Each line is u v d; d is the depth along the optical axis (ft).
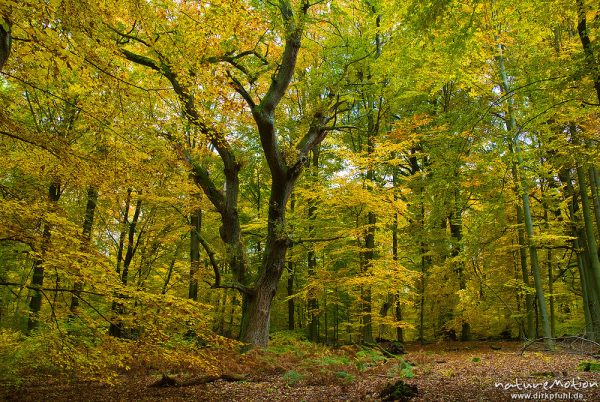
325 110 45.27
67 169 20.65
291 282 63.36
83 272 16.24
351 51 45.42
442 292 57.88
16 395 24.79
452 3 19.97
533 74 29.50
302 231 50.03
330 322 77.00
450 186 29.09
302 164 41.14
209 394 24.72
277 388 25.85
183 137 28.19
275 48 40.93
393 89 47.26
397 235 60.64
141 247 48.91
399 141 45.11
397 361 34.94
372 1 43.27
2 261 23.62
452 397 19.56
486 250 51.06
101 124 20.07
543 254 61.16
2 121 17.90
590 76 22.36
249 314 38.11
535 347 45.03
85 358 17.19
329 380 27.12
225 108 29.45
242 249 41.70
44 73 16.72
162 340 17.94
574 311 67.67
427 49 26.12
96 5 16.05
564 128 39.22
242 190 70.95
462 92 59.31
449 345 54.29
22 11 12.97
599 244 48.98
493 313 60.39
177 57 21.43
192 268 48.55
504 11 25.17
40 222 17.84
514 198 44.24
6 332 27.73
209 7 22.63
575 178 51.88
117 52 17.25
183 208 42.88
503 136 34.32
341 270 44.83
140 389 26.61
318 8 45.57
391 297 53.26
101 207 40.19
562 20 26.86
